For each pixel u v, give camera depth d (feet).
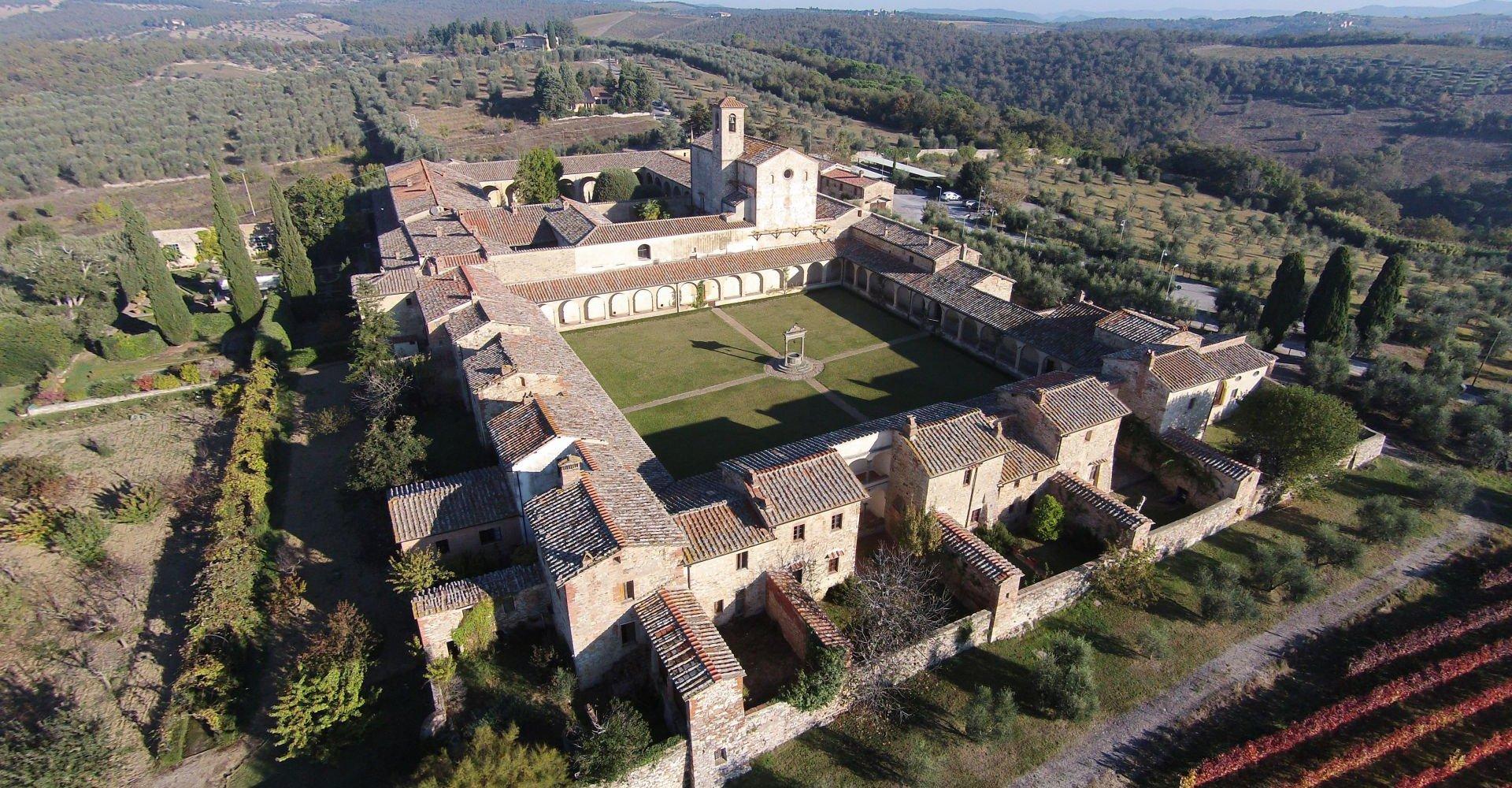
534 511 118.73
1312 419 153.99
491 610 116.37
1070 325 205.98
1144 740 110.11
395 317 212.64
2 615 133.08
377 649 122.62
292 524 153.58
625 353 229.25
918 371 218.18
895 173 432.25
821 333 244.01
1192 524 144.87
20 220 403.54
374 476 147.64
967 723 109.19
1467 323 256.73
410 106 599.16
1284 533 151.53
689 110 580.30
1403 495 163.94
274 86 631.97
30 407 197.16
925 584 126.93
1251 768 106.11
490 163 369.91
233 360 227.61
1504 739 109.91
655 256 259.19
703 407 197.16
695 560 115.24
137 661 126.82
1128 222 369.50
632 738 97.91
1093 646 124.98
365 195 353.10
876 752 108.06
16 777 101.50
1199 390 173.99
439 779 94.32
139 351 230.48
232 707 113.91
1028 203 409.69
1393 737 109.40
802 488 124.98
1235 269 297.33
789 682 115.14
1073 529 147.02
